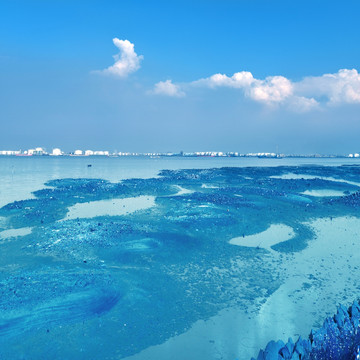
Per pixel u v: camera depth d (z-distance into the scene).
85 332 12.17
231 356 11.07
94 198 45.19
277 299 15.16
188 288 16.22
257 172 92.19
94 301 14.53
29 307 13.76
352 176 84.88
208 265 19.42
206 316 13.61
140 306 14.27
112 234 25.11
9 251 21.52
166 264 19.45
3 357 10.65
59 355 10.87
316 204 41.66
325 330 11.48
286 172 95.69
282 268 19.06
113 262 19.67
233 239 25.08
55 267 18.62
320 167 120.19
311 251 22.33
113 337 11.95
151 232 26.11
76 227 27.41
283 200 43.72
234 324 13.03
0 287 15.67
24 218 31.03
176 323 13.01
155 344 11.65
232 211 35.19
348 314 12.98
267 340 12.00
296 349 10.35
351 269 18.98
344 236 26.42
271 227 29.11
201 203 39.41
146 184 60.84
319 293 15.79
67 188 52.81
